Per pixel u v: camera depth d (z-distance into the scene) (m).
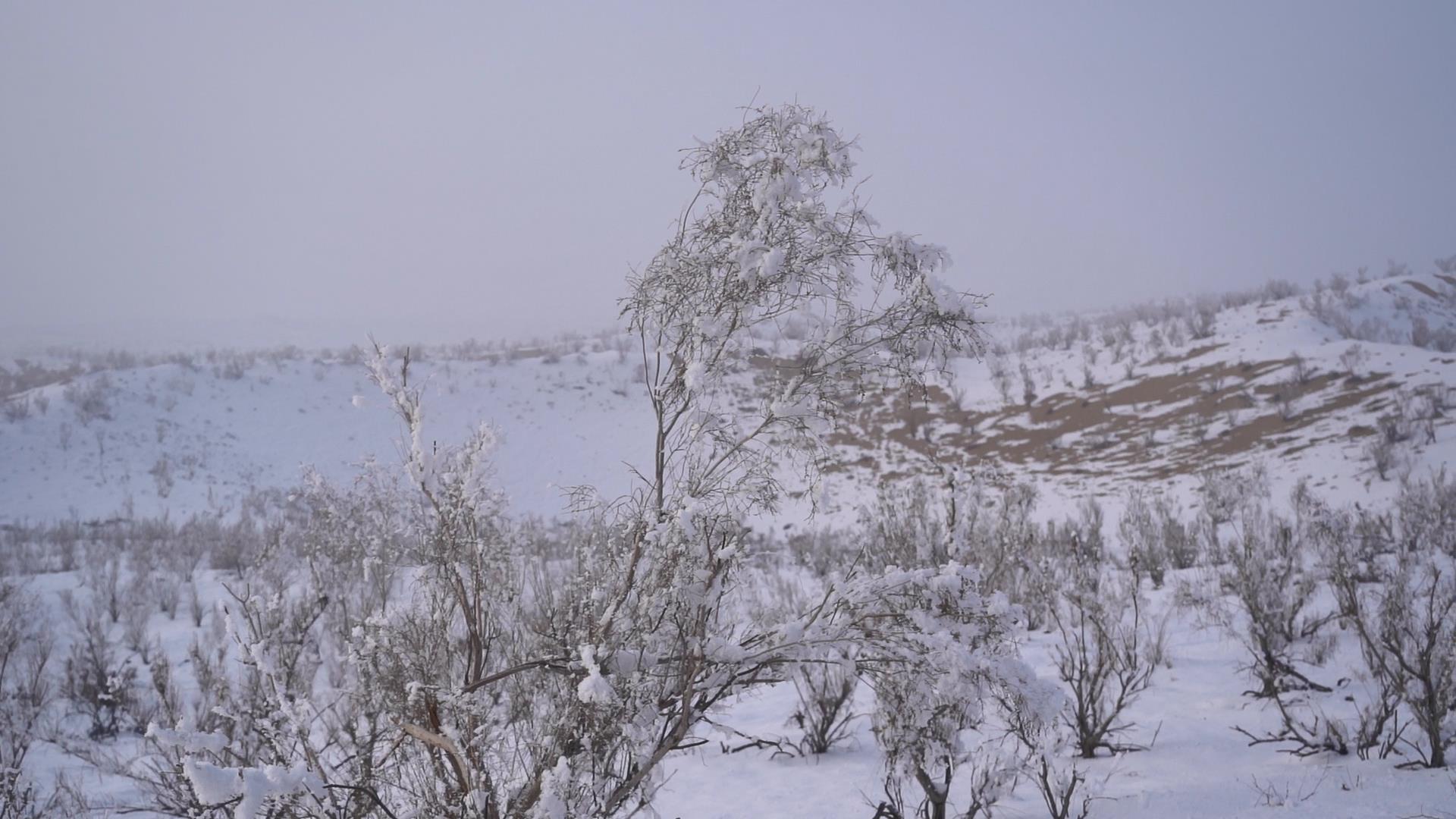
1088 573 10.77
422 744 3.49
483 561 3.60
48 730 9.70
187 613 20.02
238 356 72.62
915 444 47.19
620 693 3.13
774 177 3.29
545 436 57.09
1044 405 51.88
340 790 3.31
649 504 3.41
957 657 3.26
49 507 45.81
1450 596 7.62
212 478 52.03
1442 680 6.00
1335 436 35.88
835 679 8.03
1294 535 13.77
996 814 5.63
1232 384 47.50
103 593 20.12
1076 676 8.20
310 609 5.44
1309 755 6.36
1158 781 6.01
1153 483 36.03
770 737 8.48
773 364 3.41
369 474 4.93
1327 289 77.06
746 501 3.25
